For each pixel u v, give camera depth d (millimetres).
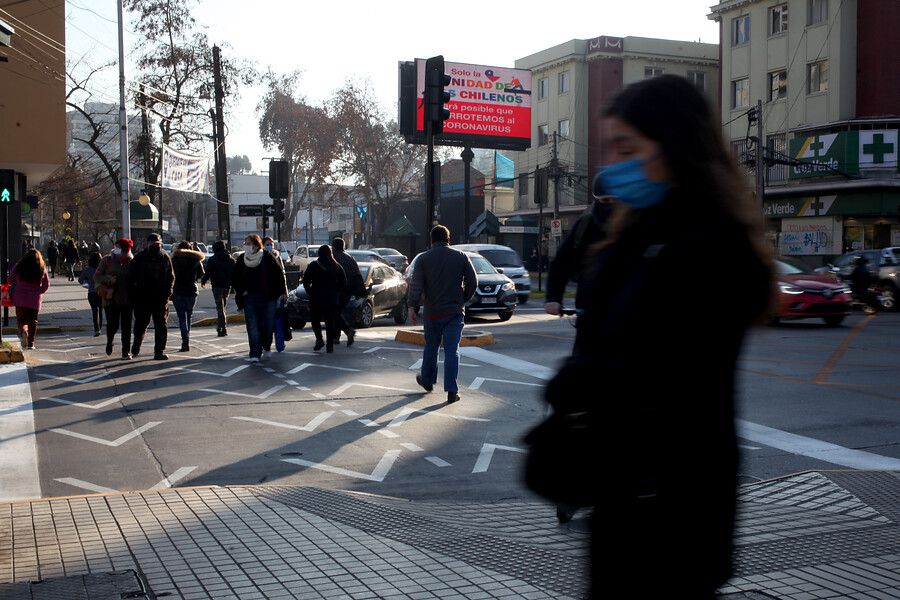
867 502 5969
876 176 38469
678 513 1957
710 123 2018
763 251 1950
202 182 31484
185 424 9477
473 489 7004
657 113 1972
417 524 5469
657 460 1930
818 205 40594
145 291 14289
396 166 67375
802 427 9352
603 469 1931
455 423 9609
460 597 4090
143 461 7922
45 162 24453
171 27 39312
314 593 4184
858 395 11242
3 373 12758
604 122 2113
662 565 1967
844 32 40406
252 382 12219
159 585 4316
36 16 24203
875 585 4188
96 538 5109
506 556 4746
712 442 1975
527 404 10719
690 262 1874
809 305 20062
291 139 65000
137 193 53750
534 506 6211
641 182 2002
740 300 1890
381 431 9188
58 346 16547
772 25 44312
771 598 4004
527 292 30141
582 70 57250
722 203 1942
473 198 67188
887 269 26594
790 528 5293
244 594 4180
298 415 9992
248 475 7473
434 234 10953
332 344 15555
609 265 2037
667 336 1902
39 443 8562
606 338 2000
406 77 50875
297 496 6172
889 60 39531
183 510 5727
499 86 52156
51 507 5797
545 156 60156
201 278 18797
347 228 104812
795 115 42938
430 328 10977
